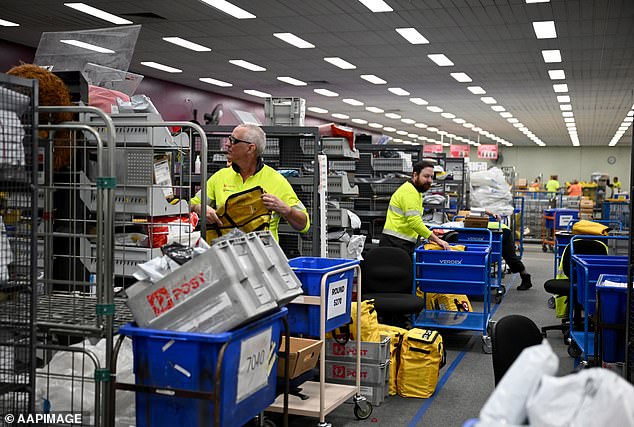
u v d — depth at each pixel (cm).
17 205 279
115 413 312
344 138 710
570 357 608
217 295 271
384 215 902
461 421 436
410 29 1108
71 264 382
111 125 293
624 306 442
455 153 2798
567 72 1478
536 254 1570
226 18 1054
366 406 438
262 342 298
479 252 618
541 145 3862
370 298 579
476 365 577
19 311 280
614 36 1110
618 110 2156
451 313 689
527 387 164
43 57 488
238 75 1630
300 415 415
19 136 265
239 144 427
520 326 314
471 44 1212
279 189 438
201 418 270
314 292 394
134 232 411
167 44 1259
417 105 2170
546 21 1026
